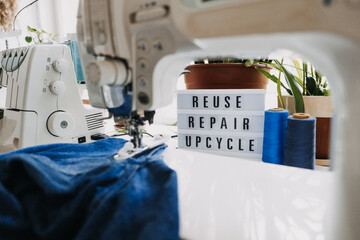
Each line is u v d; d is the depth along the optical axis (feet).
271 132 2.37
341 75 0.97
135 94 1.74
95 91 2.00
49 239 1.15
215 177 1.73
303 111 2.49
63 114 3.07
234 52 1.41
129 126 2.13
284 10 0.96
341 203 1.00
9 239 1.18
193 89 2.97
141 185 1.43
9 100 3.13
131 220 1.15
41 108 2.92
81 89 3.99
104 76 1.57
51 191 1.27
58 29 7.14
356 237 0.95
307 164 2.18
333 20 0.86
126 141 2.44
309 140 2.15
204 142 2.90
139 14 1.52
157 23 1.46
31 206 1.30
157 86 1.72
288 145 2.23
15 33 4.50
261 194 1.49
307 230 1.16
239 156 2.78
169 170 1.55
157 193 1.34
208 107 2.85
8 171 1.48
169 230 1.06
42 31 4.85
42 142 2.97
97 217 1.15
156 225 1.07
